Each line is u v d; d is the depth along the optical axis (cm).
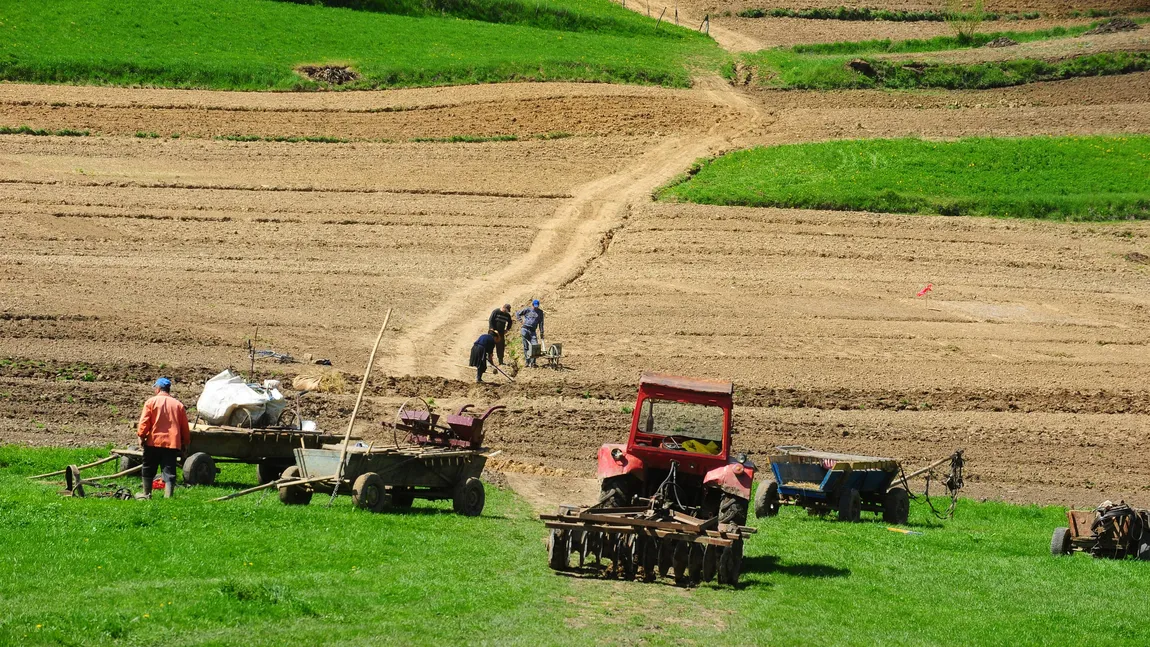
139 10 16800
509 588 2750
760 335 8288
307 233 10394
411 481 3881
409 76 15662
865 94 16300
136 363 6588
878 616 2708
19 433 5209
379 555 3019
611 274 9712
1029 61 17088
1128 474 5919
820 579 3131
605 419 6391
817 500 4591
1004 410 6988
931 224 11238
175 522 3186
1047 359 8044
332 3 19238
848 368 7650
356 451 3741
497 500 4478
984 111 15425
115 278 8769
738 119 14975
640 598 2758
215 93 14500
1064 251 10644
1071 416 6925
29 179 11150
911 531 4272
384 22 18350
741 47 19688
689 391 3400
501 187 12088
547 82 15875
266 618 2308
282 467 4316
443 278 9481
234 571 2705
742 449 5981
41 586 2414
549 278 9600
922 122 14900
